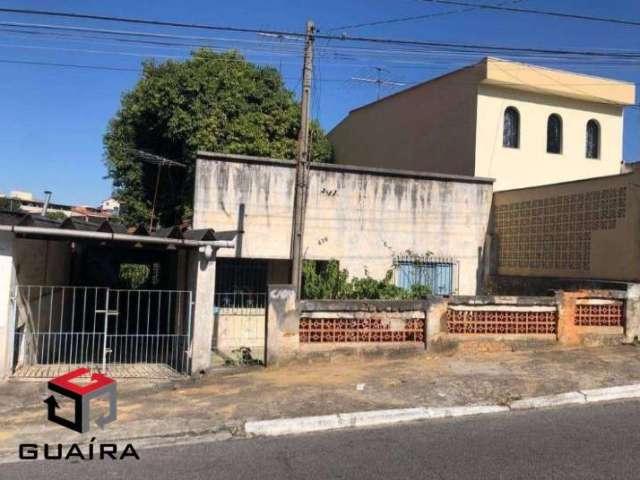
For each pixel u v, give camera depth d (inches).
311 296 506.6
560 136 720.3
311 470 195.8
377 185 568.7
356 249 560.1
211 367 360.2
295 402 278.2
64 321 531.8
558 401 287.6
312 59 445.4
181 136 734.5
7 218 341.1
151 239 339.3
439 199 592.4
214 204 522.0
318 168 548.4
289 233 538.9
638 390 305.9
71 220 361.4
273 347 358.3
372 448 219.5
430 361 367.2
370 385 308.3
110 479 190.4
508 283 591.8
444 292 591.2
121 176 833.5
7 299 331.3
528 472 190.4
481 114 674.8
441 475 188.7
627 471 190.5
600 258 500.1
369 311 373.4
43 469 200.2
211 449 220.7
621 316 425.7
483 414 269.1
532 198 575.5
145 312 621.6
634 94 741.3
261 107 784.3
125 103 828.6
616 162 745.6
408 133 813.2
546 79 691.4
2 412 271.9
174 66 765.3
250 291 545.6
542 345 405.7
